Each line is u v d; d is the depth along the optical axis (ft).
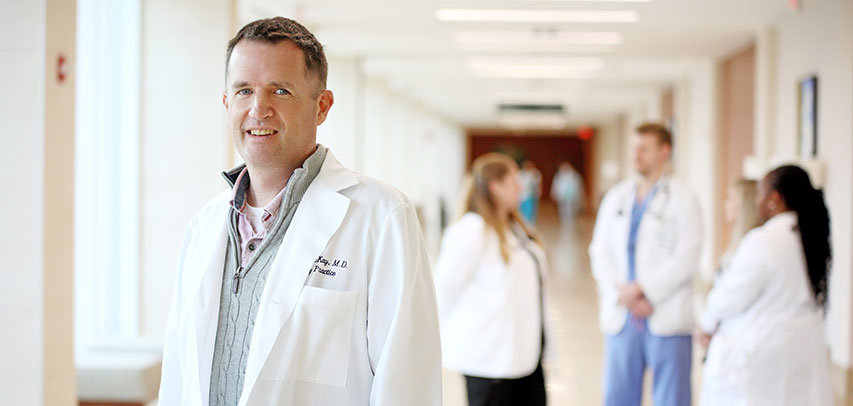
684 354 12.56
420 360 5.62
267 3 24.07
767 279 10.54
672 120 46.34
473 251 11.07
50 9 13.14
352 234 5.60
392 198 5.71
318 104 5.80
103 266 20.08
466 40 30.58
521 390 11.43
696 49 32.58
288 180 5.71
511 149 129.59
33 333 13.20
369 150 46.50
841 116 19.70
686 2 22.62
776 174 10.85
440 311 11.31
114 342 18.98
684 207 12.69
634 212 13.09
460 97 60.39
